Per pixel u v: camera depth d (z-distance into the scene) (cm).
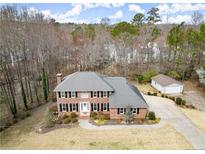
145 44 6144
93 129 2445
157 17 6359
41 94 3900
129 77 5194
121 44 5950
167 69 5359
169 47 5691
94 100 2852
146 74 4872
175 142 2128
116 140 2175
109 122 2619
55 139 2222
